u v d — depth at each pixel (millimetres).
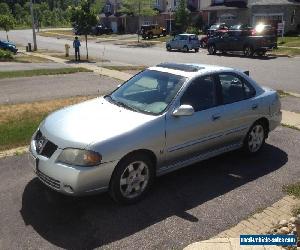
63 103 11805
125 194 5414
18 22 118625
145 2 53312
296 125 9688
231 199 5758
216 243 4605
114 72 19766
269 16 45094
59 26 121562
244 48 30875
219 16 51312
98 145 4992
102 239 4711
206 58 29250
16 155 7293
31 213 5238
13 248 4516
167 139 5688
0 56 26656
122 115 5680
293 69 21938
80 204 5480
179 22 52688
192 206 5531
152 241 4699
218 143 6617
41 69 20312
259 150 7648
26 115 10148
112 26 68000
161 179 6379
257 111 7168
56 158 5055
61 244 4602
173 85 6160
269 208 5496
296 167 7008
